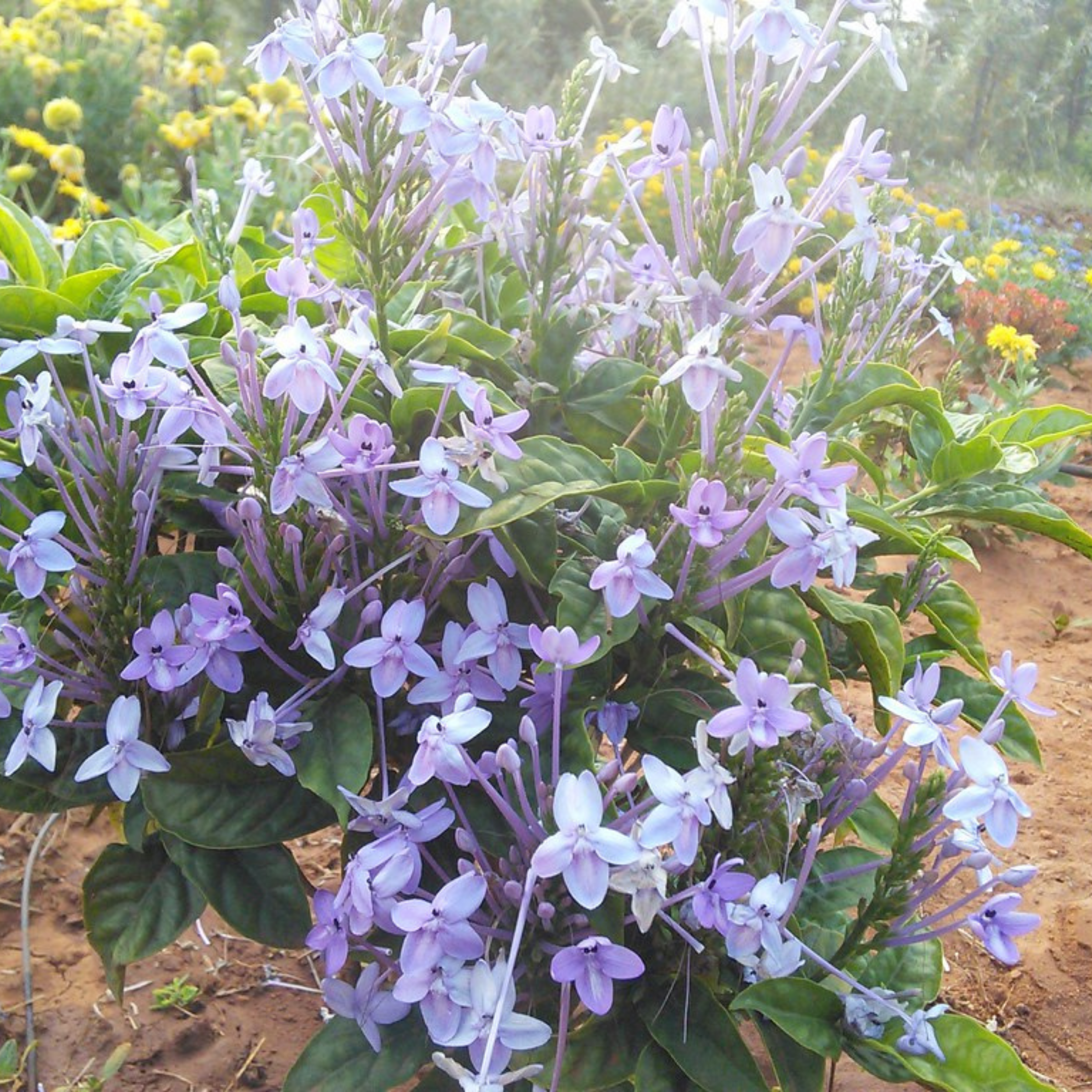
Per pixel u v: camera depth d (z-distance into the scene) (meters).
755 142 0.43
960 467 0.58
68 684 0.46
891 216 1.48
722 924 0.40
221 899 0.45
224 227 0.69
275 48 0.44
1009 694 0.42
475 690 0.44
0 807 0.47
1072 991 0.72
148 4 2.18
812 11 2.63
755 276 0.46
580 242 0.54
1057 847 0.84
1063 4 3.50
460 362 0.52
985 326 1.71
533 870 0.37
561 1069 0.42
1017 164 3.42
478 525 0.43
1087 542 0.54
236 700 0.47
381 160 0.45
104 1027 0.65
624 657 0.49
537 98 2.71
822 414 0.56
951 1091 0.41
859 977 0.48
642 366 0.52
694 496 0.42
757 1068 0.41
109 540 0.45
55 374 0.45
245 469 0.45
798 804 0.42
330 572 0.46
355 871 0.41
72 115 1.48
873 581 0.59
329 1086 0.43
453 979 0.39
